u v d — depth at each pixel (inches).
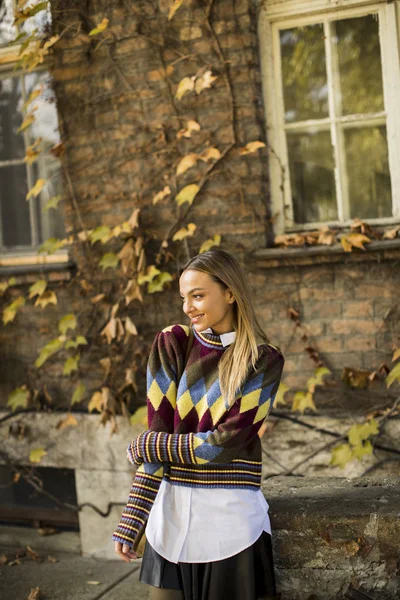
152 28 152.0
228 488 83.6
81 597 134.6
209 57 148.9
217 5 147.6
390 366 141.3
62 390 166.6
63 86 160.2
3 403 172.2
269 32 151.5
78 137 160.6
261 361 83.9
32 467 170.6
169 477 84.9
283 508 101.8
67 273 162.4
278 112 152.9
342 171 150.6
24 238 199.3
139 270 153.8
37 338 168.6
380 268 141.6
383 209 148.9
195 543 82.0
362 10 146.2
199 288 83.7
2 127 197.8
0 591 140.3
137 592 136.4
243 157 148.9
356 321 143.8
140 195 156.2
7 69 176.1
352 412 144.1
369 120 148.5
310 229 151.8
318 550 99.7
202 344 86.7
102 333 157.5
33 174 197.3
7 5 169.6
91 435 162.2
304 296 146.8
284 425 147.9
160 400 85.8
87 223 161.8
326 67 150.4
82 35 156.9
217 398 82.7
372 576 97.9
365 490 108.3
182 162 148.2
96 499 162.9
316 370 143.9
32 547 170.1
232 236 150.7
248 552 83.8
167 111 152.8
